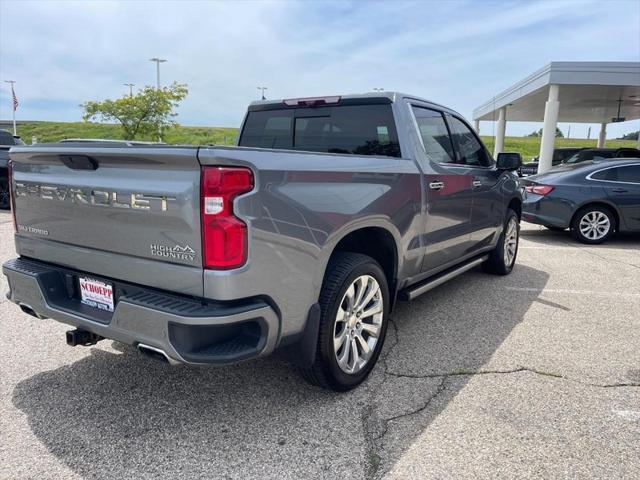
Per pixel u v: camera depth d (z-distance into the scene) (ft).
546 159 50.90
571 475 7.64
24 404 9.56
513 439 8.55
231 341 7.93
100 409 9.42
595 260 23.56
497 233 18.34
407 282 12.37
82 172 8.59
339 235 9.23
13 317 14.29
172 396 9.94
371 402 9.77
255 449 8.22
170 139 128.57
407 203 11.37
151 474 7.59
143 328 7.67
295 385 10.44
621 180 27.61
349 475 7.60
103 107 88.43
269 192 7.69
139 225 7.85
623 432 8.82
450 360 11.80
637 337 13.42
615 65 47.32
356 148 12.84
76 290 9.34
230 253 7.23
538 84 52.70
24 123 203.92
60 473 7.57
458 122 15.47
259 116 14.87
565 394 10.18
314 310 8.82
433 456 8.06
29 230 9.89
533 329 13.94
